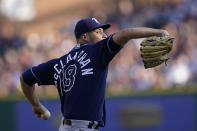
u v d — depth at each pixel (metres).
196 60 38.34
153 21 45.31
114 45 10.19
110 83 35.16
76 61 11.12
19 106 30.19
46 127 30.02
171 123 30.27
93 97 10.82
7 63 41.31
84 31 11.54
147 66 10.34
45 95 30.12
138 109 29.94
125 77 36.06
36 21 48.72
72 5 48.94
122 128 29.86
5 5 48.78
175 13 45.00
